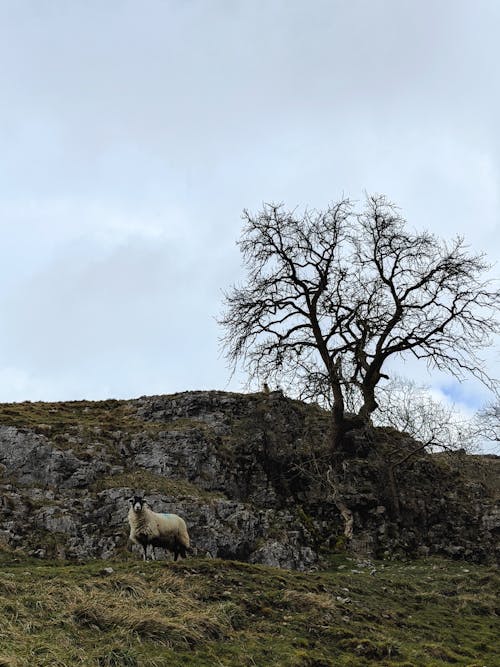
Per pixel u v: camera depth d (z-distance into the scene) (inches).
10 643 470.9
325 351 1315.2
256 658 541.0
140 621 542.9
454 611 789.9
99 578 641.6
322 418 1437.0
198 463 1158.3
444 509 1224.8
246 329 1359.5
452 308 1302.9
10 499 949.8
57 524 921.5
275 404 1385.3
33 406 1392.7
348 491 1189.1
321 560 1018.7
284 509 1154.7
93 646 501.7
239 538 983.6
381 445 1341.0
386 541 1114.7
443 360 1294.3
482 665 607.8
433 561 1066.1
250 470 1210.6
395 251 1326.3
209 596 638.5
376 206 1348.4
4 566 816.9
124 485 1040.8
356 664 566.3
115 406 1454.2
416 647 630.5
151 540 778.8
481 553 1130.0
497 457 1497.3
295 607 658.2
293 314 1359.5
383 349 1301.7
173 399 1403.8
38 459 1055.0
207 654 528.7
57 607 549.6
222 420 1341.0
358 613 686.5
